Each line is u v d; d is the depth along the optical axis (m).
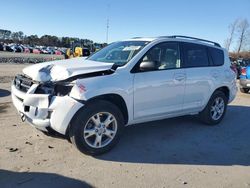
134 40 6.32
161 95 5.88
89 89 4.84
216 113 7.32
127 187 4.15
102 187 4.11
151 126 6.92
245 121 7.92
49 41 111.25
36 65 5.57
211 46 7.18
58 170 4.51
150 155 5.27
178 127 6.96
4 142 5.45
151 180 4.39
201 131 6.79
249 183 4.48
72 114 4.76
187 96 6.42
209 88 6.91
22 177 4.25
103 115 5.14
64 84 4.82
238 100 11.27
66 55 33.28
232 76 7.53
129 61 5.48
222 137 6.48
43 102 4.82
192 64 6.58
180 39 6.46
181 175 4.60
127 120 5.50
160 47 5.99
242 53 50.75
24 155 4.95
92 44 36.53
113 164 4.84
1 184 4.05
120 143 5.74
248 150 5.80
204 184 4.37
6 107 8.06
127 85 5.31
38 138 5.71
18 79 5.42
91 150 5.02
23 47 64.69
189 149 5.67
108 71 5.21
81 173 4.46
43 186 4.04
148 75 5.63
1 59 29.53
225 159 5.30
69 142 5.56
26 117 5.06
